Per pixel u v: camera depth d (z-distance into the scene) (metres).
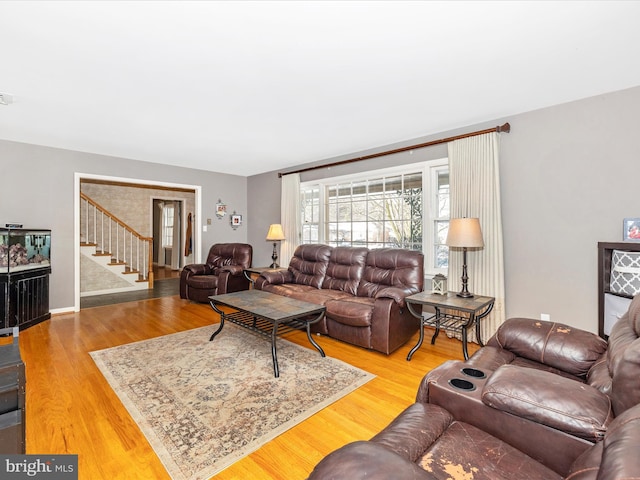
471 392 1.24
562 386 1.11
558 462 1.01
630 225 2.55
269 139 4.06
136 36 1.90
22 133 3.79
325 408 2.08
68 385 2.34
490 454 1.04
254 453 1.66
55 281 4.39
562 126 2.93
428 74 2.39
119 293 6.06
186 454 1.64
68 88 2.59
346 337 3.20
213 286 4.89
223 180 6.26
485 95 2.76
